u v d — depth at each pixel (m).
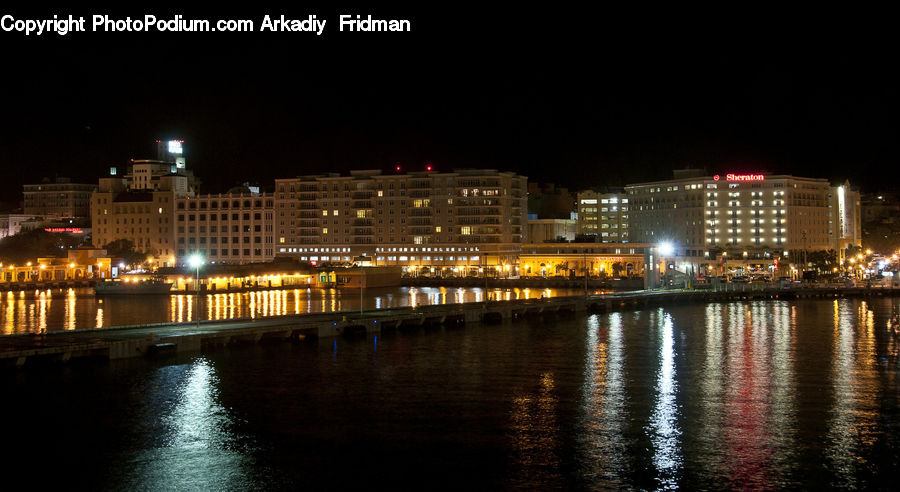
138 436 61.12
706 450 57.75
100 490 50.28
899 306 168.88
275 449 58.03
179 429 62.91
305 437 60.97
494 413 68.12
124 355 89.19
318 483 51.38
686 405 71.00
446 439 60.34
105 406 69.50
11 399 71.31
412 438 60.56
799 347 105.75
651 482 51.47
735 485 50.94
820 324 133.75
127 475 52.84
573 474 52.84
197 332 99.44
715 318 145.50
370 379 82.19
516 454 56.81
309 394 75.12
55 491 50.09
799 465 54.53
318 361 92.25
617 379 82.88
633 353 100.62
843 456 56.31
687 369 88.94
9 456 56.50
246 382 80.12
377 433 61.91
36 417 65.94
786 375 85.12
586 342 110.75
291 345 103.19
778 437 60.88
